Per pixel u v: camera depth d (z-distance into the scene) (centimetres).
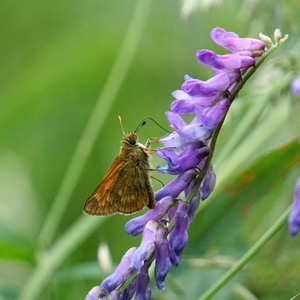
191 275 48
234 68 40
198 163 40
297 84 39
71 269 47
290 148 45
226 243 48
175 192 40
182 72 59
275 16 48
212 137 40
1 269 55
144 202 40
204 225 47
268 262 47
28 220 58
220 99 40
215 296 47
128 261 40
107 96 52
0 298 48
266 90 47
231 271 43
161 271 39
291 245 48
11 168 61
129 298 40
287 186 48
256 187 46
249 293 45
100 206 41
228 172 47
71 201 60
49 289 48
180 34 58
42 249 48
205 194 40
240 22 48
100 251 44
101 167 62
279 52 48
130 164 41
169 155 40
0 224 47
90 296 39
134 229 40
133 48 53
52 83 62
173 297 46
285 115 48
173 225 40
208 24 56
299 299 46
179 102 40
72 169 50
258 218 52
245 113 49
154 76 62
